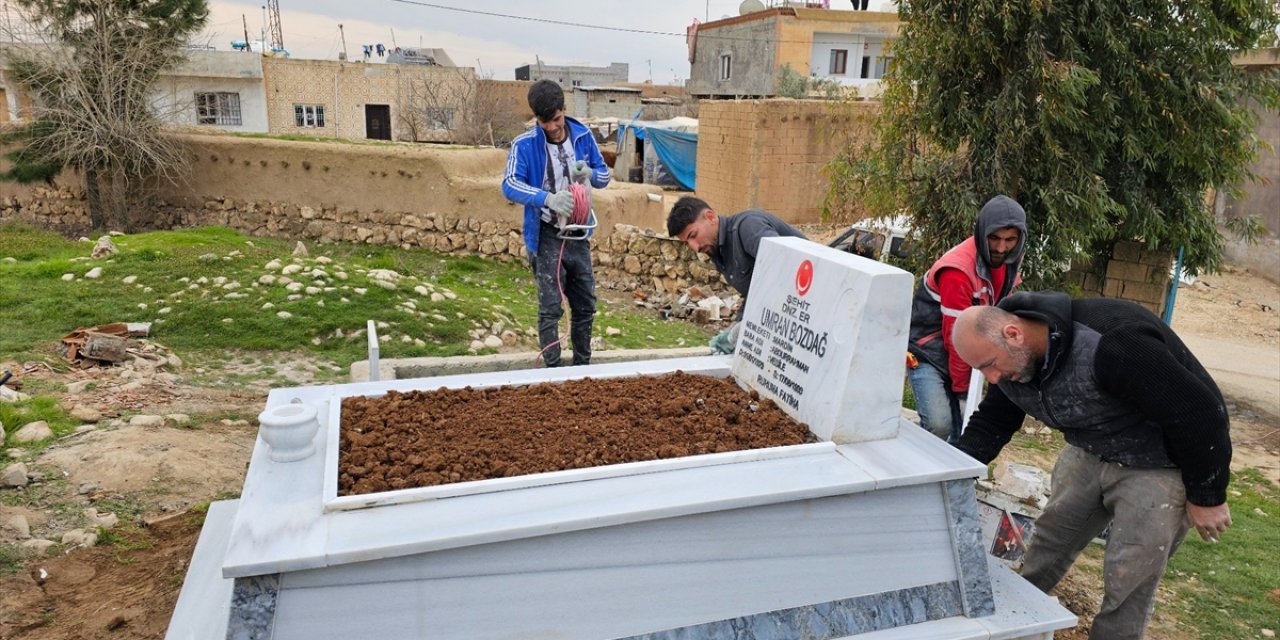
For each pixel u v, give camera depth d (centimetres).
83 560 371
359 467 276
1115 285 966
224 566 213
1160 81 786
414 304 892
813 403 323
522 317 1052
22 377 591
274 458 280
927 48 797
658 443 306
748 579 264
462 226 1588
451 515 242
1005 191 795
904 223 929
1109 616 319
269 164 1712
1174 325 1359
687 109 3988
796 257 355
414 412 334
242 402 619
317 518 240
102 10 1750
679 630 257
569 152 513
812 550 272
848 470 281
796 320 346
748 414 336
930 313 408
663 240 1344
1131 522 304
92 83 1780
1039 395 307
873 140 950
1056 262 828
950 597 293
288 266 948
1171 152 814
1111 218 886
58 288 884
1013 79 770
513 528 234
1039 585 354
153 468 456
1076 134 790
